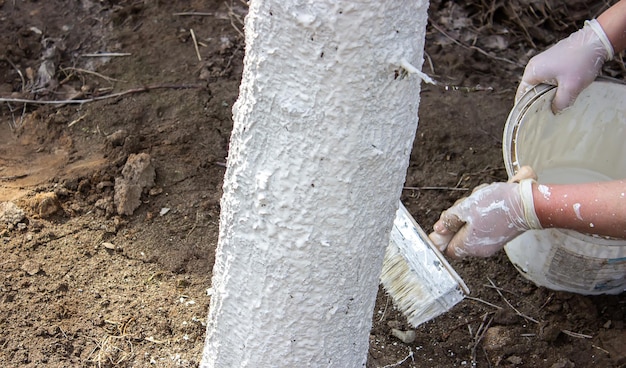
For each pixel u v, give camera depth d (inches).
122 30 125.4
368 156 51.7
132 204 98.1
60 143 107.7
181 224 98.0
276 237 55.6
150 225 97.2
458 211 76.9
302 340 61.1
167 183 102.5
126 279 90.0
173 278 91.1
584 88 89.4
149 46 123.2
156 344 83.3
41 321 83.2
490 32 131.2
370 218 55.6
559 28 131.5
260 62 49.6
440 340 88.7
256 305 60.1
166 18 128.0
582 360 87.7
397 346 87.0
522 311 92.4
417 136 112.3
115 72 118.8
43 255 91.0
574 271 86.6
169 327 85.2
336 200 53.2
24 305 84.5
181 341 84.0
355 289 59.4
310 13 46.1
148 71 119.4
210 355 68.8
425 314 75.9
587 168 103.0
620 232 72.0
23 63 119.1
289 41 47.7
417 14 48.3
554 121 94.0
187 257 93.6
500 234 76.0
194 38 125.0
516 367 86.8
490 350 87.9
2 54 118.6
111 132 109.5
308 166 51.9
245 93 52.5
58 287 87.2
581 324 91.2
